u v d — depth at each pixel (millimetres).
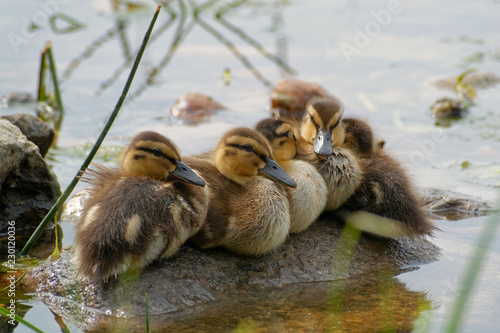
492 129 17828
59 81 20656
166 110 19109
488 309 9164
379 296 9570
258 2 30219
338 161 11055
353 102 19609
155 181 9438
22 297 9250
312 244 10766
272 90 20797
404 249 11117
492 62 22750
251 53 23828
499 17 27766
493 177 14836
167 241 9000
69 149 16016
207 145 16016
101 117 18359
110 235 8719
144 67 22172
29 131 14281
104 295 9023
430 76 21703
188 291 9250
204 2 29031
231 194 10227
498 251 11164
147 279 9219
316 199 10562
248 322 8711
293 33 25828
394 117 18594
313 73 22172
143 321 8664
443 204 13445
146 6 28641
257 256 10281
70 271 9523
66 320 8695
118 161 11453
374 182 11164
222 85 21141
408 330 8531
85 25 25969
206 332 8430
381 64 22906
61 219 12281
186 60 23078
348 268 10359
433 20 27641
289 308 9156
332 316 8906
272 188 10188
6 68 21297
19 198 11977
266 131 11328
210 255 10078
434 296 9594
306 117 12367
